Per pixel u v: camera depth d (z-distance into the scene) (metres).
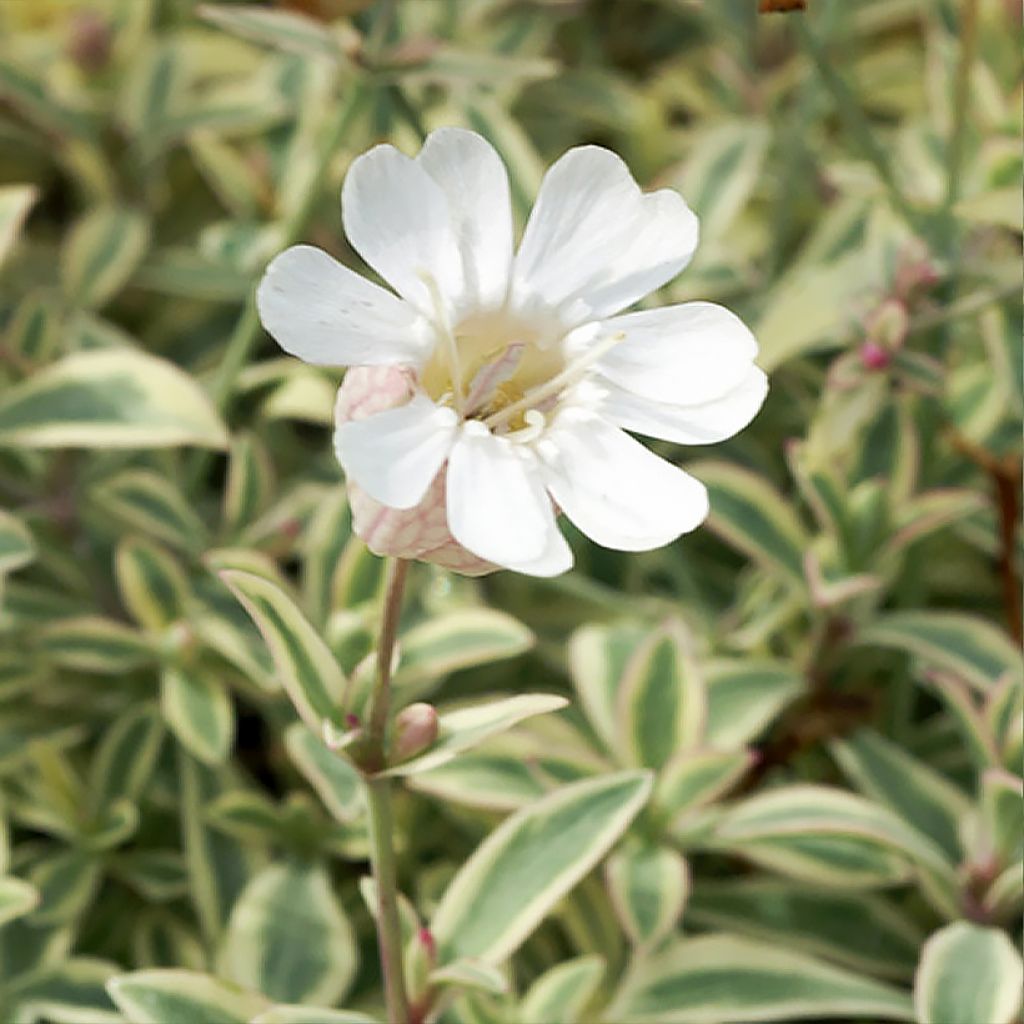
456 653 0.27
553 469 0.22
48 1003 0.27
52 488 0.30
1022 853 0.26
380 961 0.28
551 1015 0.26
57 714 0.29
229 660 0.28
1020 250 0.30
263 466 0.30
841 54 0.36
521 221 0.30
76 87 0.33
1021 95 0.31
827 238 0.31
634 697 0.27
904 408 0.29
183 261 0.33
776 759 0.29
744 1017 0.26
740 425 0.22
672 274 0.22
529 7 0.36
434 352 0.22
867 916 0.28
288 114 0.33
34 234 0.36
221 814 0.27
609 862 0.26
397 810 0.28
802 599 0.28
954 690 0.27
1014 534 0.29
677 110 0.38
